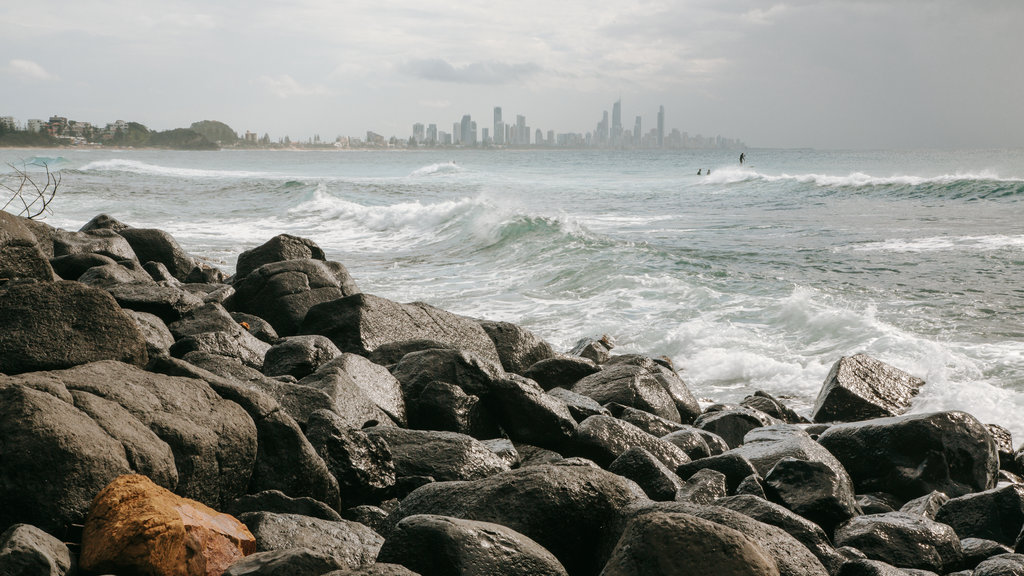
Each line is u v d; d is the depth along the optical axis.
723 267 19.27
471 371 7.61
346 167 96.44
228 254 21.81
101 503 3.87
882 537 5.31
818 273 18.44
